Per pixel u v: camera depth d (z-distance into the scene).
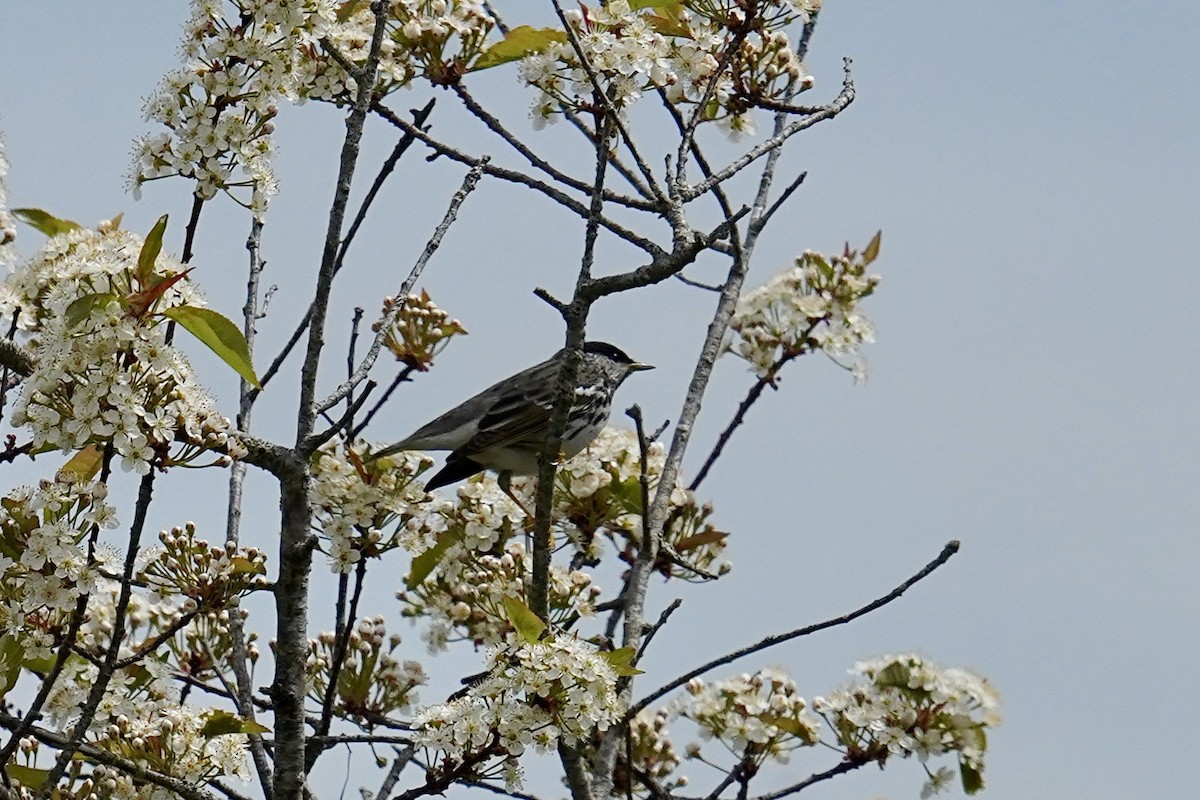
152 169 9.28
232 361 8.59
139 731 10.30
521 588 12.31
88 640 11.54
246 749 10.51
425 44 13.02
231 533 12.02
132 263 8.66
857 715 11.69
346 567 11.82
